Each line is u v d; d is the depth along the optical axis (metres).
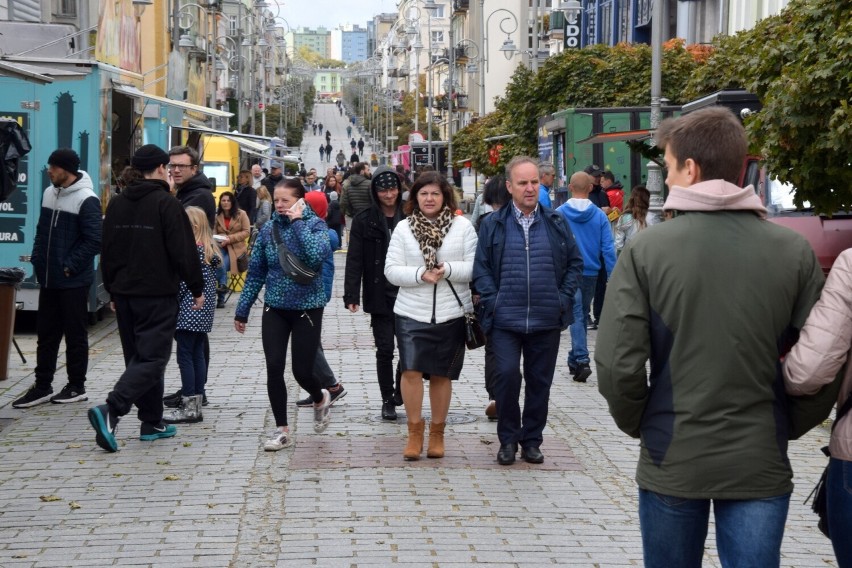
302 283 8.53
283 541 6.36
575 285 8.16
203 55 52.69
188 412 9.71
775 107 10.95
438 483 7.70
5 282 10.99
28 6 24.14
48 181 15.38
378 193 9.73
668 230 3.90
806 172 11.11
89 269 10.42
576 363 12.03
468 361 13.27
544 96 34.75
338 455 8.52
